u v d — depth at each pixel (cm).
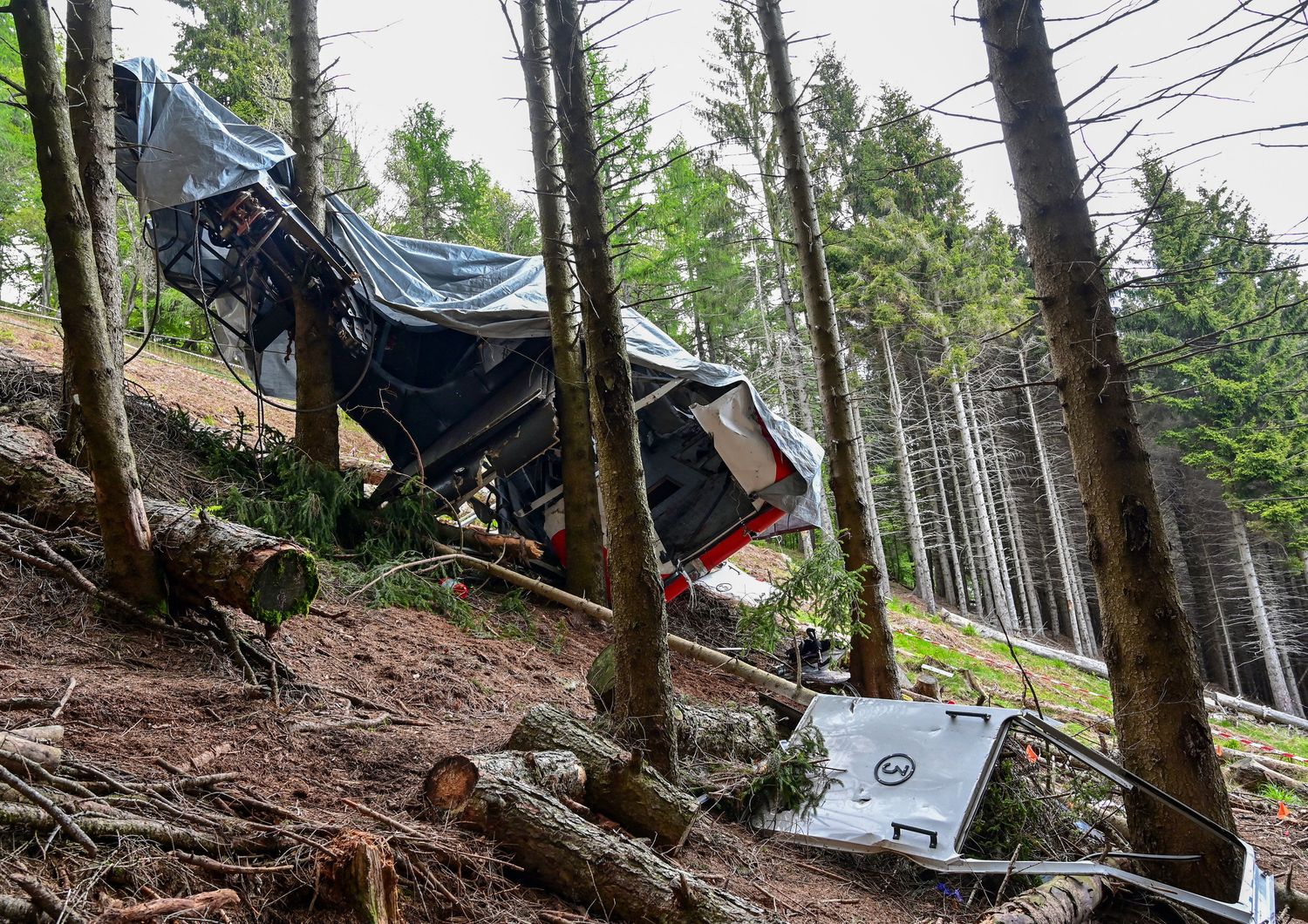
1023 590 3334
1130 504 526
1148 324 3081
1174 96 408
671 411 992
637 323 1048
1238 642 3384
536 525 1045
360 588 756
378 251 972
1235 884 483
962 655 1792
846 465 834
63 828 262
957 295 2806
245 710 445
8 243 2700
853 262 2798
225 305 1059
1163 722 507
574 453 968
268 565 486
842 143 3183
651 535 517
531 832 369
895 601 2352
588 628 918
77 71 658
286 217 855
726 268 2656
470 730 531
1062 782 626
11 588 500
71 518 564
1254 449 2852
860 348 2858
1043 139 557
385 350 1003
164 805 304
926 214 3014
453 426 1009
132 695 418
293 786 372
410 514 902
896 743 546
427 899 321
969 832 519
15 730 317
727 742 607
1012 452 3388
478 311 925
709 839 480
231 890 270
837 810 519
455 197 3088
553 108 538
